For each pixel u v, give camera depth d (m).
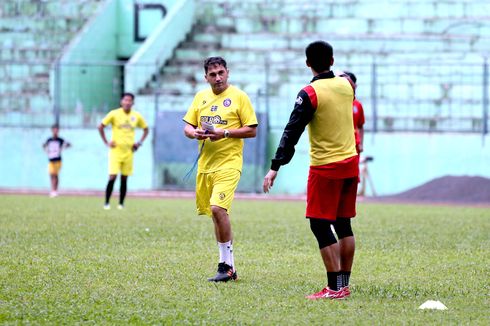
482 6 85.12
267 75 75.62
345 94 21.56
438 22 84.88
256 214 49.16
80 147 77.62
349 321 18.59
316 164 21.42
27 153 78.50
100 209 51.66
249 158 74.50
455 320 18.72
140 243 32.94
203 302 20.69
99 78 85.56
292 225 41.84
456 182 69.38
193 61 85.31
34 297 20.92
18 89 87.19
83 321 18.39
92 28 86.88
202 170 25.19
